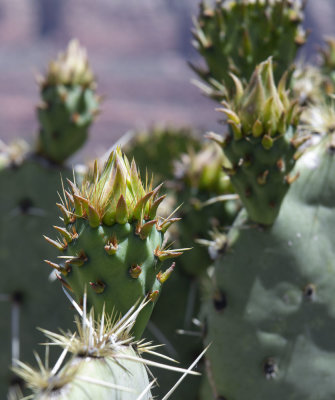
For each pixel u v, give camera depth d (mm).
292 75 562
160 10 8281
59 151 671
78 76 660
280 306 517
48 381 421
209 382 539
